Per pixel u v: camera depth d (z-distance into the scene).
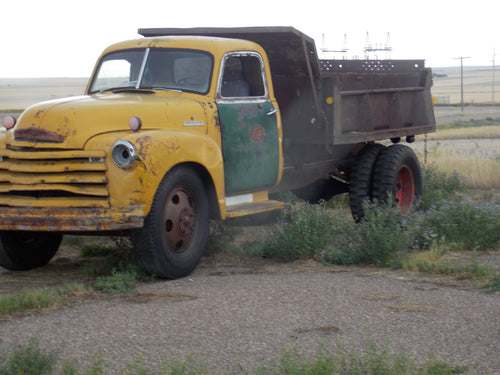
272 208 7.42
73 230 5.76
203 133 6.75
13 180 6.04
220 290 5.62
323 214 7.59
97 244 8.23
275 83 8.50
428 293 5.40
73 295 5.55
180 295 5.48
